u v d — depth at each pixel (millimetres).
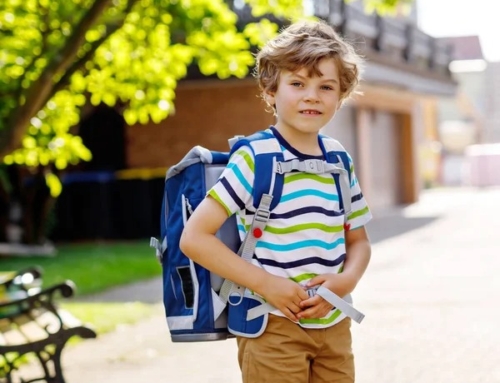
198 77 20062
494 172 45938
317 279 3377
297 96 3410
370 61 21750
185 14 9562
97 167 22141
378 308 10336
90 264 15734
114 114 21938
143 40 9820
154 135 21734
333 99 3455
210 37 9797
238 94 21000
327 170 3453
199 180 3637
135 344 8688
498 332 8695
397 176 30969
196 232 3387
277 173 3387
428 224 22609
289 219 3381
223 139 21172
